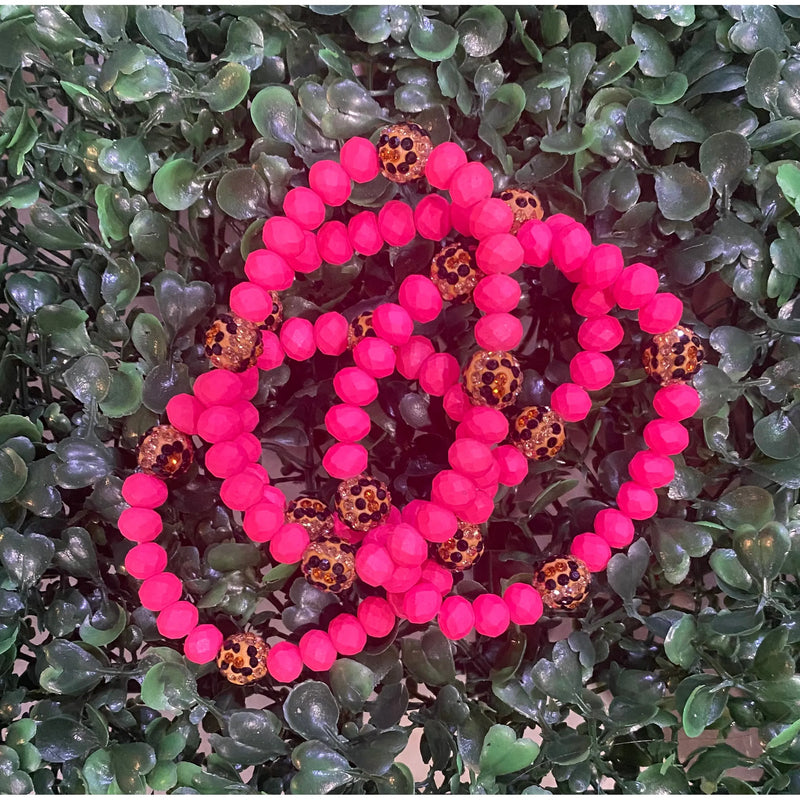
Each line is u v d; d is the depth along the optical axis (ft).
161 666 0.51
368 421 0.50
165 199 0.51
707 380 0.52
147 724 0.55
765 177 0.52
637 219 0.52
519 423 0.51
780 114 0.52
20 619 0.52
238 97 0.51
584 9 0.54
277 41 0.53
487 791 0.51
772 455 0.52
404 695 0.53
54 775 0.53
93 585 0.55
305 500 0.52
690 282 0.52
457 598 0.51
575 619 0.56
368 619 0.51
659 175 0.52
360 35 0.51
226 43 0.54
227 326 0.49
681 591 0.57
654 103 0.51
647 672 0.55
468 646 0.56
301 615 0.54
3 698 0.52
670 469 0.51
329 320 0.51
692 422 0.57
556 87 0.52
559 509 0.58
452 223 0.51
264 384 0.54
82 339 0.52
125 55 0.50
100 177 0.53
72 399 0.55
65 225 0.50
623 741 0.56
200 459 0.57
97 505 0.53
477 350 0.53
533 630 0.56
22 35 0.51
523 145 0.55
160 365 0.52
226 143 0.54
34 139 0.50
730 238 0.52
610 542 0.52
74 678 0.51
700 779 0.54
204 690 0.56
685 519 0.57
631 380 0.54
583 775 0.53
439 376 0.50
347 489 0.50
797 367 0.53
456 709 0.53
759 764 0.52
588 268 0.49
